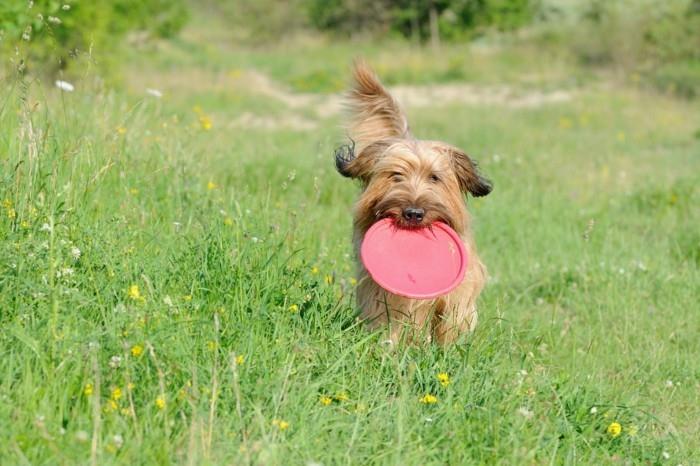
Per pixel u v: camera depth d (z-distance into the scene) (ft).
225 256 27.50
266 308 26.23
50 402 20.72
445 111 109.91
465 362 26.17
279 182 51.11
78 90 41.04
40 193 28.37
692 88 118.32
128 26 111.65
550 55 145.18
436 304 31.14
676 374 31.30
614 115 102.89
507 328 32.45
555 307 34.50
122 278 25.72
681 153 80.74
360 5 178.70
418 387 25.50
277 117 103.14
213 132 59.67
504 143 82.53
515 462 21.61
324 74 132.77
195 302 25.68
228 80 124.77
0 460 18.83
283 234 34.55
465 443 22.70
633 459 24.23
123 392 21.17
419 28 171.63
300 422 21.85
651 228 50.72
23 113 31.27
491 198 54.60
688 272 41.09
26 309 23.45
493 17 166.30
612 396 27.68
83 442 19.65
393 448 21.43
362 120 36.81
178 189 35.88
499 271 42.63
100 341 22.63
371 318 30.30
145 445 20.02
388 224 29.68
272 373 23.41
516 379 25.76
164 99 54.95
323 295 28.76
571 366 30.09
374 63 147.02
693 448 26.12
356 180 37.01
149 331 23.09
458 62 138.82
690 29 131.54
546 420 24.22
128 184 34.47
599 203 57.00
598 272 41.04
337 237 39.70
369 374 25.46
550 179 64.80
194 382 21.50
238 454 20.21
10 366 21.22
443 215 30.19
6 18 41.60
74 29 79.92
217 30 194.39
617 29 135.95
